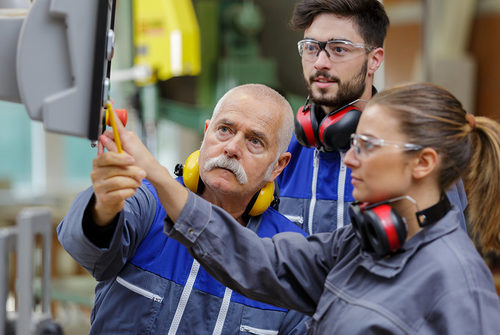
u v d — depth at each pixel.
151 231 2.12
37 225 2.02
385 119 1.59
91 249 1.75
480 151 1.94
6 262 1.96
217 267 1.77
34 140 6.52
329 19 2.45
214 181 2.04
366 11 2.46
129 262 2.09
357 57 2.46
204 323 2.09
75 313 4.26
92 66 1.42
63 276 4.75
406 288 1.56
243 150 2.05
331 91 2.46
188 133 5.96
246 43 5.44
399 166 1.58
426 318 1.52
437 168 1.61
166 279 2.09
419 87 1.63
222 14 5.42
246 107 2.05
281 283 1.80
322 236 1.90
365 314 1.56
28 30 1.42
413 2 5.82
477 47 5.89
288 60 5.63
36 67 1.42
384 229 1.54
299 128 2.57
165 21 4.46
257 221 2.25
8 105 6.43
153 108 4.69
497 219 1.96
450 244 1.58
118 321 2.05
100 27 1.41
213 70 5.46
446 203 1.65
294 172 2.74
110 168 1.60
